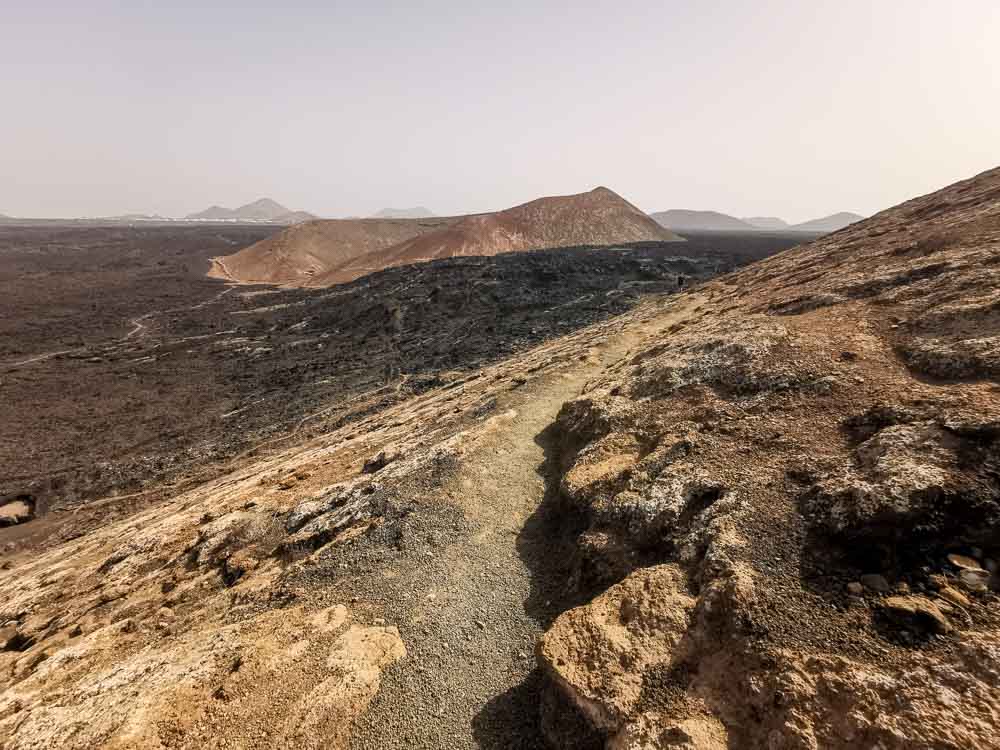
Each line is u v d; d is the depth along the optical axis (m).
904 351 11.99
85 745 8.34
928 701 5.64
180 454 33.44
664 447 12.70
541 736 8.27
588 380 22.94
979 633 6.12
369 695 9.19
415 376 41.31
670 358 17.19
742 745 6.30
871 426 10.12
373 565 12.86
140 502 28.08
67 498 29.64
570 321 49.44
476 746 8.35
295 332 60.34
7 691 10.91
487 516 14.56
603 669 7.92
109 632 12.50
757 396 13.02
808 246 39.66
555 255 77.69
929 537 7.45
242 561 14.51
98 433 36.56
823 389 11.98
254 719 8.66
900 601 6.84
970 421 8.52
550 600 11.23
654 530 10.54
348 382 42.78
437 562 12.86
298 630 10.66
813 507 8.84
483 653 10.13
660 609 8.50
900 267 16.86
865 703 5.89
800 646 6.87
